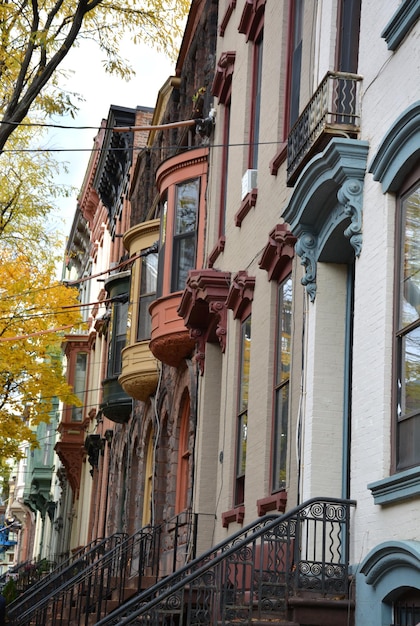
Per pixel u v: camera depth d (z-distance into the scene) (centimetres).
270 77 1630
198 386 2014
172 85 2692
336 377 1216
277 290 1502
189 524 1853
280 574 1111
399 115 993
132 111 3859
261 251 1590
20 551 7875
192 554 1773
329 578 1061
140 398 2730
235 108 1894
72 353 4703
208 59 2272
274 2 1642
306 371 1241
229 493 1670
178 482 2266
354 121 1139
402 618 950
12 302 2844
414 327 975
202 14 2397
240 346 1722
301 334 1322
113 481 3362
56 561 4678
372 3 1130
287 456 1327
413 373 972
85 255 5241
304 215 1225
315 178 1162
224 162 2048
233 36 1997
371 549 1000
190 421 2111
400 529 945
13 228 2381
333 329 1227
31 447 3036
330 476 1190
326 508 1082
